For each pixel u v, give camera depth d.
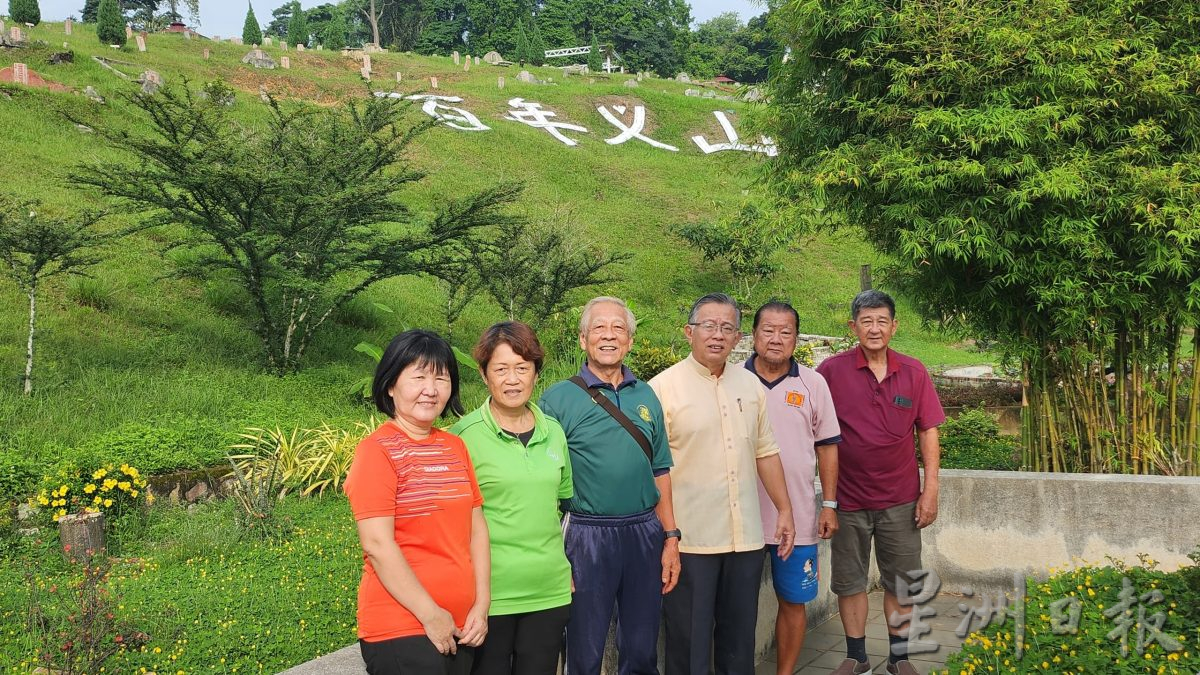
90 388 9.96
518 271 14.32
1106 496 4.77
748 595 3.23
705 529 3.16
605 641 2.98
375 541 2.25
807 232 7.56
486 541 2.47
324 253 12.10
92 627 4.88
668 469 3.01
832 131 6.83
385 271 13.06
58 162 17.52
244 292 14.05
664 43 66.00
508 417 2.68
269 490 8.12
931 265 6.34
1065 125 5.50
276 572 6.39
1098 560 4.72
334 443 9.16
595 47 54.50
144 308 12.81
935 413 3.82
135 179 11.25
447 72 44.78
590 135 34.91
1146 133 5.48
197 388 10.50
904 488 3.79
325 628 5.32
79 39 35.75
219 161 11.07
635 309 18.09
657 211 27.02
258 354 12.34
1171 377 5.95
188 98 11.79
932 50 5.98
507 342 2.62
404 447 2.37
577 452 2.85
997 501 4.97
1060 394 6.33
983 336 6.96
